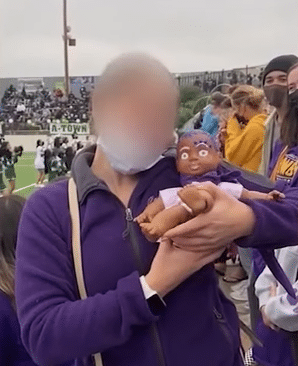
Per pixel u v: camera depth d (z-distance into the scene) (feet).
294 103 8.16
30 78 115.85
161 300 3.14
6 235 5.81
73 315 3.12
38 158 46.01
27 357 5.74
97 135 3.41
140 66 3.24
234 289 13.17
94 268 3.38
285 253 5.86
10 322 5.60
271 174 8.60
